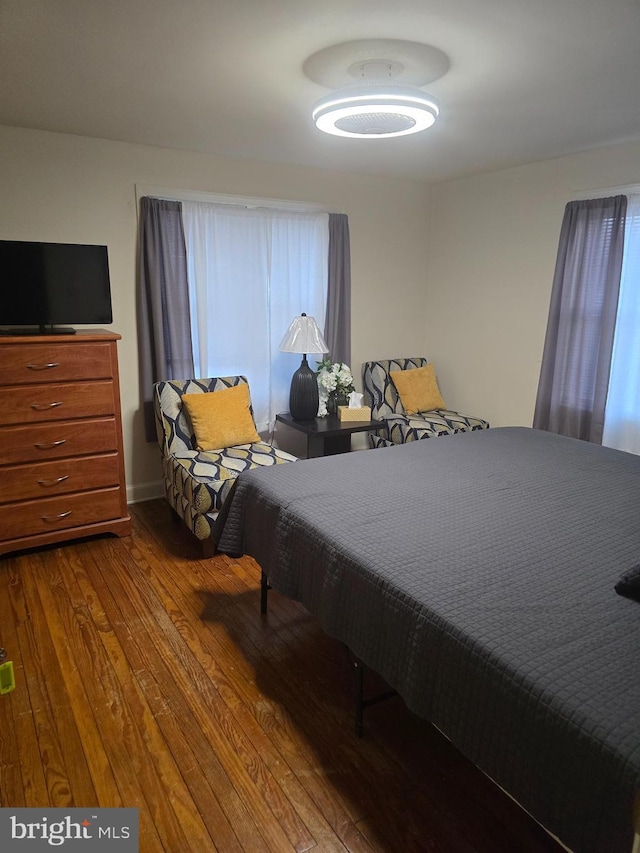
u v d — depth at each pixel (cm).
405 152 365
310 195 421
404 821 156
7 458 289
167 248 362
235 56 212
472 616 136
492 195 431
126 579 286
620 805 95
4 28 190
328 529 186
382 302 480
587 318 370
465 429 425
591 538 180
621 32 191
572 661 119
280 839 150
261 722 192
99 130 317
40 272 301
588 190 364
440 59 214
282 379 437
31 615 253
